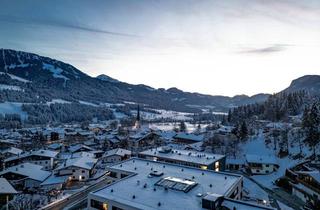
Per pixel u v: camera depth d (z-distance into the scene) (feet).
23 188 254.47
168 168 190.70
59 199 211.00
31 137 616.39
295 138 368.48
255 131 487.20
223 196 129.39
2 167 326.85
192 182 152.46
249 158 321.11
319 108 360.89
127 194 137.18
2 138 595.06
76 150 459.73
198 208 120.78
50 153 371.76
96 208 135.44
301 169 263.70
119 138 576.20
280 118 582.35
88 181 287.69
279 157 341.62
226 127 586.04
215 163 243.40
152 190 143.23
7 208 186.50
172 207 121.49
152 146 533.14
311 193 201.05
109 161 380.58
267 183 265.75
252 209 120.47
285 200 215.31
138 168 191.42
